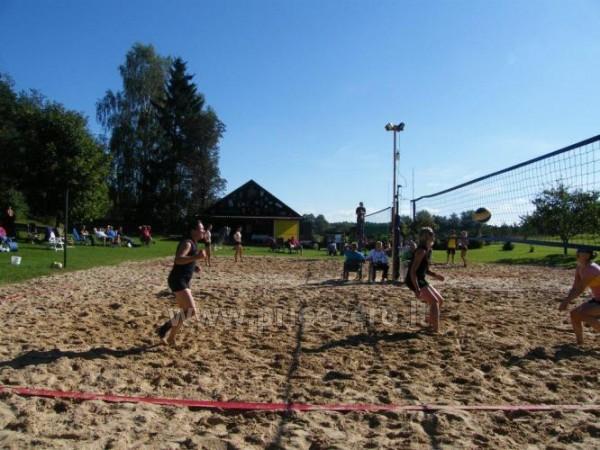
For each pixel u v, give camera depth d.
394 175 11.79
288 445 2.99
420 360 4.82
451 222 19.03
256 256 21.38
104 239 26.23
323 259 20.17
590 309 5.35
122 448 2.89
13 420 3.24
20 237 24.16
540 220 16.45
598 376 4.40
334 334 5.86
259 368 4.51
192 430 3.19
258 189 43.66
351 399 3.77
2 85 32.81
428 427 3.30
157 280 10.69
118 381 4.08
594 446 3.07
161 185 45.25
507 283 11.59
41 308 7.05
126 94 43.06
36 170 27.67
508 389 4.06
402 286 10.48
